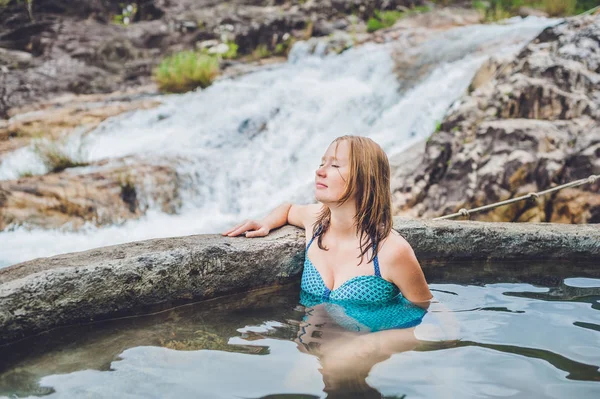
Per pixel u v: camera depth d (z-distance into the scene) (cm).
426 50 990
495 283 270
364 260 244
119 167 694
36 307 200
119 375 175
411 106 796
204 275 245
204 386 166
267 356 188
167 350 194
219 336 207
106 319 220
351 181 238
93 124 854
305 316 228
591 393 160
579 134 536
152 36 1270
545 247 303
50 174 678
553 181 514
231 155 766
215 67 1098
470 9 1240
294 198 661
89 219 604
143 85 1092
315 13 1316
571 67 591
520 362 181
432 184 567
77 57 1144
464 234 301
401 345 196
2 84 998
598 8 698
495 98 605
